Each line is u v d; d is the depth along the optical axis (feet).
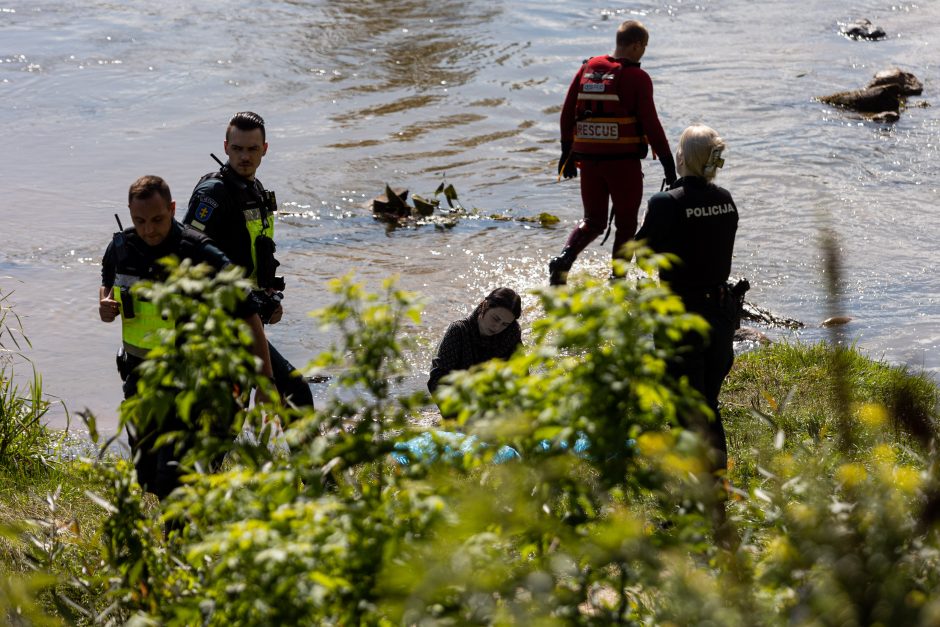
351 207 66.18
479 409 14.53
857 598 11.07
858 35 116.67
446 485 14.14
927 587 12.51
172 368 15.43
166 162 74.84
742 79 97.96
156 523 17.47
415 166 74.43
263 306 30.58
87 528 26.71
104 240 60.08
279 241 59.82
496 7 129.08
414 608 11.65
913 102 90.48
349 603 12.78
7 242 59.11
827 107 88.48
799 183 69.21
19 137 80.48
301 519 13.74
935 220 62.23
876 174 71.41
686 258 28.91
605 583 14.37
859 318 47.44
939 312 48.03
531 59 105.09
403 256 57.67
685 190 29.01
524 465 13.71
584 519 14.39
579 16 125.59
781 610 12.47
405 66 102.53
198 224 29.27
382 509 13.61
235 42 110.42
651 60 105.60
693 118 85.76
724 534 14.55
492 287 52.70
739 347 43.73
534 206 66.74
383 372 15.25
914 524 13.21
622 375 13.60
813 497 14.46
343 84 96.27
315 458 14.56
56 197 67.41
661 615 12.66
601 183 51.60
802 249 57.26
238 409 17.83
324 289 52.54
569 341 13.92
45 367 43.93
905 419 16.29
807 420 32.01
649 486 13.62
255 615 12.92
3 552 22.70
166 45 108.88
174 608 14.26
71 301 51.26
